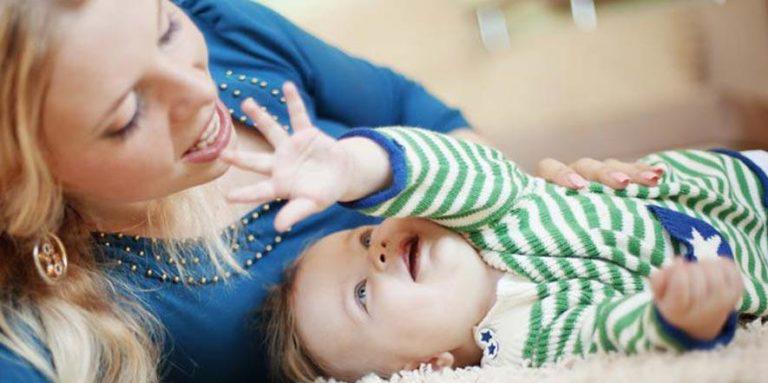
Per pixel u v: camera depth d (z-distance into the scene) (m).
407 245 0.89
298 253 0.97
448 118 1.20
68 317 0.81
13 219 0.74
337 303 0.89
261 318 0.95
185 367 0.94
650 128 1.44
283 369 0.96
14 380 0.72
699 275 0.63
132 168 0.70
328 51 1.11
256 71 1.03
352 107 1.13
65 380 0.78
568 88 1.51
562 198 0.90
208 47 1.02
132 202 0.80
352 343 0.89
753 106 1.41
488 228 0.88
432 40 1.61
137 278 0.90
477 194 0.85
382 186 0.82
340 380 0.92
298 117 0.75
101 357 0.85
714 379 0.63
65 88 0.65
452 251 0.87
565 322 0.80
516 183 0.90
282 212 0.71
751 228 0.97
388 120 1.18
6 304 0.79
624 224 0.86
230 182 0.95
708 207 0.94
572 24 1.59
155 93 0.69
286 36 1.07
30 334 0.78
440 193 0.83
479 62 1.57
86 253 0.86
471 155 0.88
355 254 0.90
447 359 0.88
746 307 0.82
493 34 1.60
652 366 0.66
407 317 0.85
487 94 1.53
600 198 0.90
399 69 1.57
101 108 0.66
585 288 0.83
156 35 0.68
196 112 0.71
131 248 0.90
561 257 0.85
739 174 1.02
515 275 0.86
